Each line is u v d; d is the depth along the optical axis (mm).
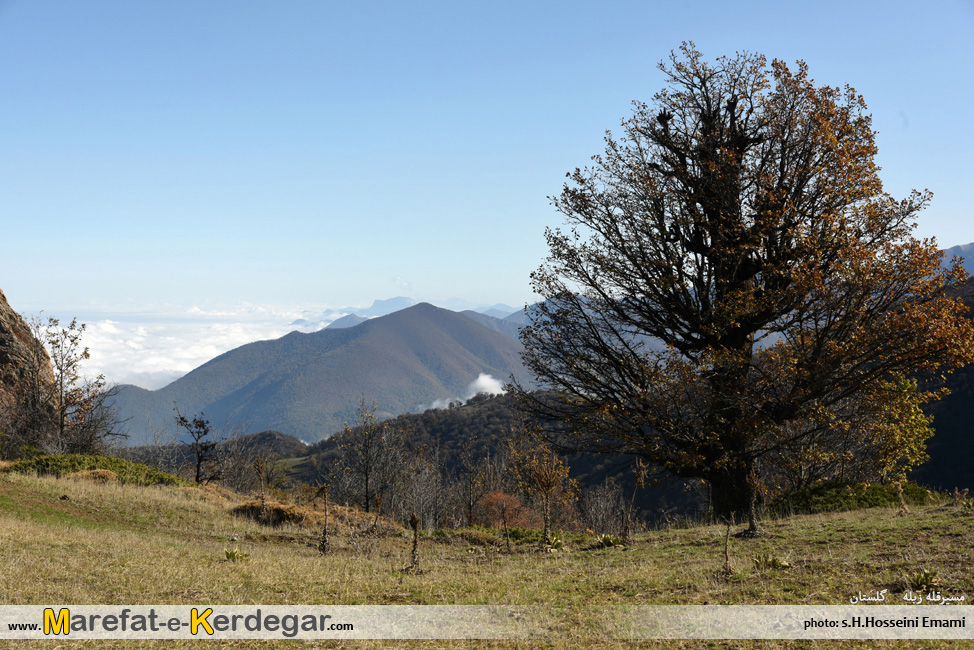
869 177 18312
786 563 9781
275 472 42500
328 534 17938
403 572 11680
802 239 17578
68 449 34469
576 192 21141
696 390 18203
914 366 16547
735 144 20641
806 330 18125
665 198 20062
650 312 20844
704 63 21438
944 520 11812
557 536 16641
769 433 18516
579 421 20422
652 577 10062
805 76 19906
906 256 16781
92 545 12586
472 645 7031
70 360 35719
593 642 7008
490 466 41438
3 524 13477
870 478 23922
